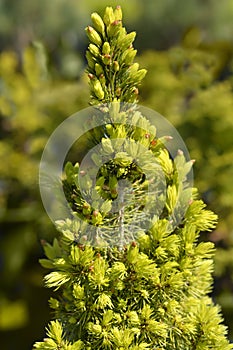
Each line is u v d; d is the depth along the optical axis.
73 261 0.63
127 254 0.63
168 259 0.64
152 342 0.64
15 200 1.26
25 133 1.27
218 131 1.13
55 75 1.34
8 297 1.27
